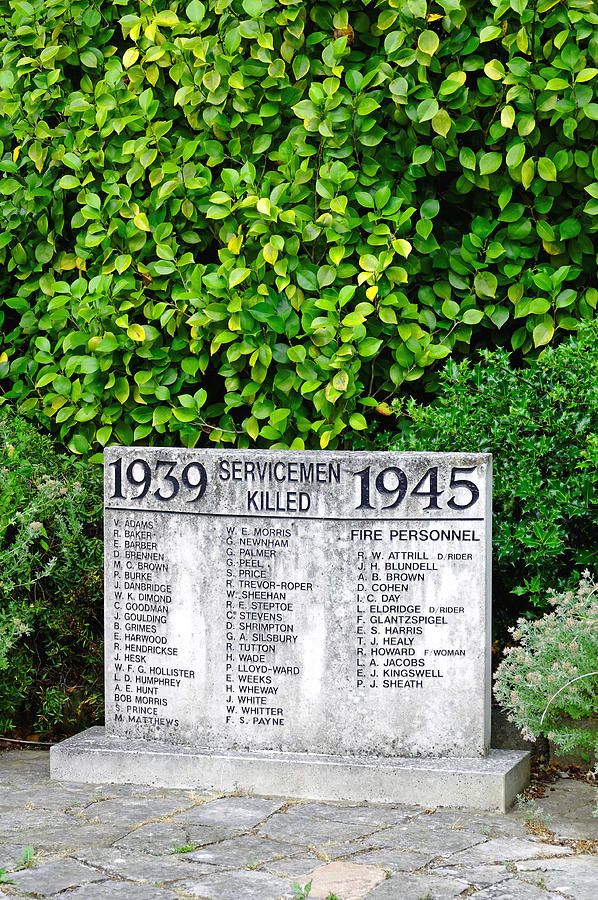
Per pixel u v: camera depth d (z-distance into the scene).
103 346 5.43
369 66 5.35
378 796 4.40
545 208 5.30
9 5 6.15
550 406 4.92
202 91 5.44
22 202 5.97
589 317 5.26
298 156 5.34
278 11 5.38
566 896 3.47
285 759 4.52
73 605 5.41
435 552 4.50
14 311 6.41
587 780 4.76
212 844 3.90
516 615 5.23
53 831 4.04
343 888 3.50
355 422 5.24
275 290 5.46
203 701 4.73
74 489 5.45
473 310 5.35
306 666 4.62
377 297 5.36
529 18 5.05
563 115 5.09
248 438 5.60
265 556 4.65
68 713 5.50
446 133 5.16
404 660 4.54
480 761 4.45
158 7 5.61
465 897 3.45
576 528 5.02
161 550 4.78
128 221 5.60
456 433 4.98
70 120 5.78
